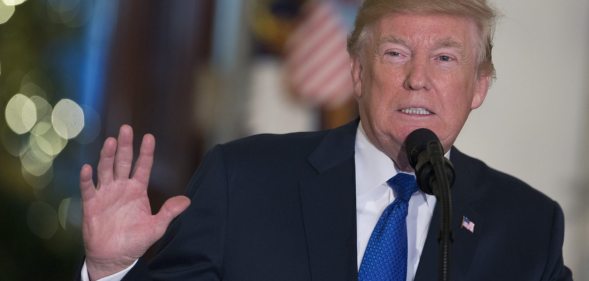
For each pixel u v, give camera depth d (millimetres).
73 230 16406
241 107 17766
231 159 7477
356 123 7598
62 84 16516
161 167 17781
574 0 13922
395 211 7043
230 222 7215
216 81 17812
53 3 16484
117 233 6570
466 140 13867
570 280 7445
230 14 17797
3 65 16062
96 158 17000
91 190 6551
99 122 17172
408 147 6375
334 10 17516
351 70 7445
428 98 6781
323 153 7465
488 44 7156
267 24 17734
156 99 17672
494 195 7500
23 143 16188
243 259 7113
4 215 16031
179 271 7117
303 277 7004
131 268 6672
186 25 17609
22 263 16141
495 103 13875
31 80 16250
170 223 7227
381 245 6969
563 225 7527
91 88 17109
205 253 7137
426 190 6137
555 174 13992
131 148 6617
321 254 7027
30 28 16250
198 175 7527
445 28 6812
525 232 7367
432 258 6992
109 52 17234
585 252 13945
